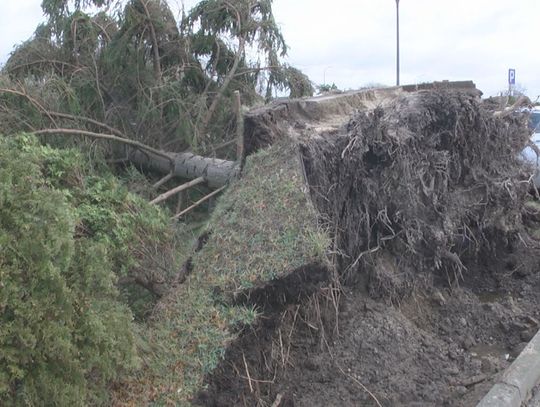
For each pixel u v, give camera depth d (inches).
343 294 177.0
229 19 308.7
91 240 135.3
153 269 161.6
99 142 282.2
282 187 148.6
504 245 237.0
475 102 211.2
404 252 193.8
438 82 249.0
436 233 196.2
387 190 182.5
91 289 113.0
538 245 247.8
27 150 151.4
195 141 283.9
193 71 311.1
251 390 133.5
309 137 164.7
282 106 183.5
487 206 223.6
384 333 170.1
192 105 291.7
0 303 95.0
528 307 208.8
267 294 134.2
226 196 160.9
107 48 297.1
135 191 264.8
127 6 294.4
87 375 110.0
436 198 199.9
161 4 302.8
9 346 95.7
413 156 189.6
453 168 212.2
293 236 136.6
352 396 148.3
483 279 231.1
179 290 139.1
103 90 301.4
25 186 109.0
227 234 145.5
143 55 301.0
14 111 257.8
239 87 312.8
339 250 167.0
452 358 171.6
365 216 179.5
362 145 171.0
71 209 138.1
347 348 163.9
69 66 307.3
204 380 127.8
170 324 131.3
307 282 133.8
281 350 147.5
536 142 299.3
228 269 137.0
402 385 153.7
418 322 193.3
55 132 255.8
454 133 205.0
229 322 129.3
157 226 165.5
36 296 99.3
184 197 280.4
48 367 99.0
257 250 137.7
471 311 201.3
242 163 176.9
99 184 166.9
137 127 297.4
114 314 113.7
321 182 160.4
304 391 148.2
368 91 228.7
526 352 168.9
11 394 96.3
